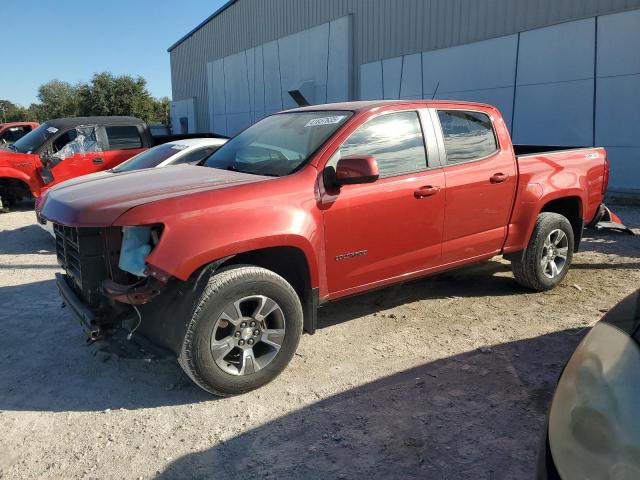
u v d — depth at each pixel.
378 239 4.01
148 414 3.30
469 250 4.66
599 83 11.31
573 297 5.23
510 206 4.87
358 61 18.70
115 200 3.34
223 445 2.98
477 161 4.63
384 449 2.91
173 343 3.20
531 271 5.17
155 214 3.14
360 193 3.87
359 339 4.31
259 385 3.51
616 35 10.88
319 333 4.45
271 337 3.51
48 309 5.12
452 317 4.75
